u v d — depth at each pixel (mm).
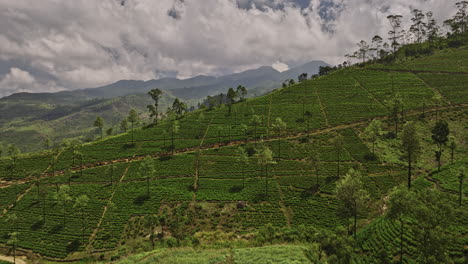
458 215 47125
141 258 43688
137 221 67188
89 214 71500
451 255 38375
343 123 118500
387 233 46719
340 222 58875
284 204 69812
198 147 114625
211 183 83625
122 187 84438
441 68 153750
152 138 126000
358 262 40781
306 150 100312
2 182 92125
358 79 167875
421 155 82562
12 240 56031
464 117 101312
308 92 165500
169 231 61875
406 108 118375
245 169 91312
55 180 90188
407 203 37812
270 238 51344
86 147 118812
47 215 72250
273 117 136750
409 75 156125
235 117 144250
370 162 83938
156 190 81312
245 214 65812
